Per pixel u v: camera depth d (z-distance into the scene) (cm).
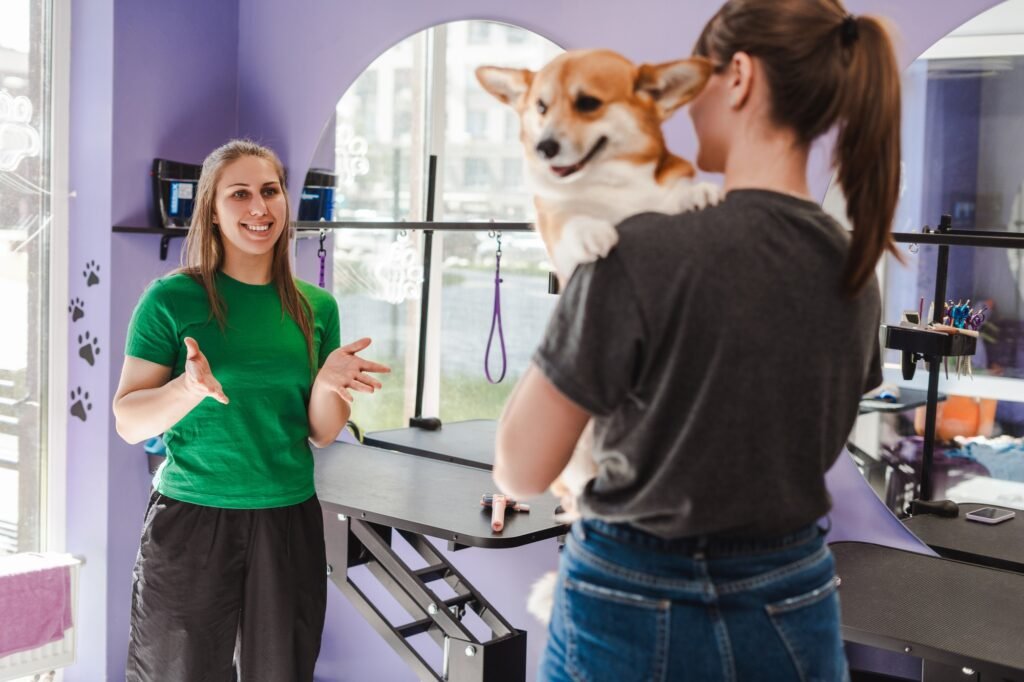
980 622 162
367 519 213
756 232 88
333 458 264
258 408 194
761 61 92
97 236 285
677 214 90
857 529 214
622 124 102
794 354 88
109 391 285
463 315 274
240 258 200
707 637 88
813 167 207
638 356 88
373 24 282
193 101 300
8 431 288
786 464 90
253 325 197
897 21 204
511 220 261
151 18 287
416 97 275
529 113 109
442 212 274
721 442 87
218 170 196
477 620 269
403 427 287
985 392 203
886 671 209
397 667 291
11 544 290
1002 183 199
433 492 230
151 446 288
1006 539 199
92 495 290
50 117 286
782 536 91
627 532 92
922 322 210
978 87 199
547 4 245
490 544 193
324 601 207
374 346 292
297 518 200
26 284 287
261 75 307
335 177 294
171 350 195
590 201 104
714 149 99
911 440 210
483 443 270
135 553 294
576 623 92
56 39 284
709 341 86
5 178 279
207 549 192
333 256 299
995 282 201
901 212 210
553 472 95
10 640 269
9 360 286
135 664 198
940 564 194
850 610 167
